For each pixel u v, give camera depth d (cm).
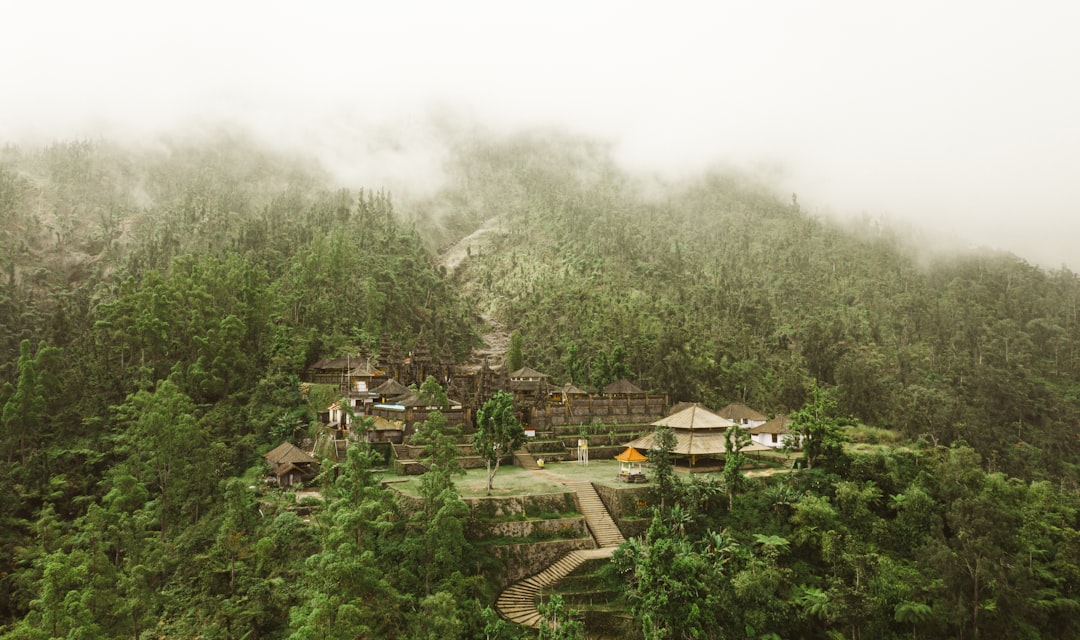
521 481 6812
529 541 5525
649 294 17488
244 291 10956
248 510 6212
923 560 5691
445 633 4150
